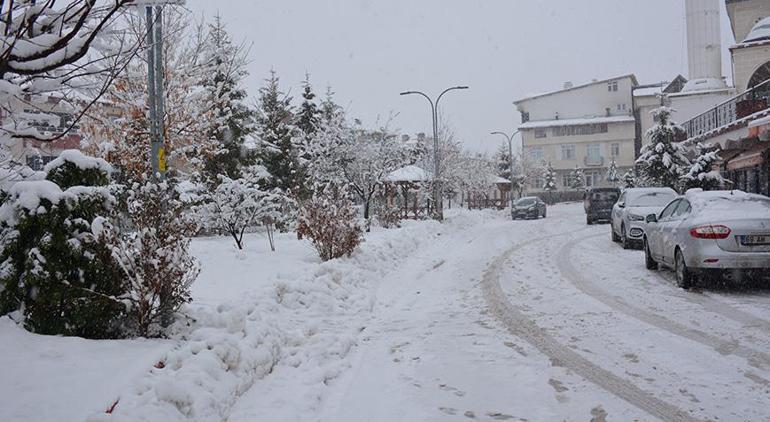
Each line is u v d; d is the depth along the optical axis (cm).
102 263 583
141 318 603
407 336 771
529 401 518
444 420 480
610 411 488
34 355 500
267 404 508
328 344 700
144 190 670
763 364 599
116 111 1376
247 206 1427
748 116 1827
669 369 593
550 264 1465
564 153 7769
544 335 750
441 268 1467
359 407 516
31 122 524
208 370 501
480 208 5362
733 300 933
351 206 1355
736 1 4062
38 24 421
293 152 2586
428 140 4534
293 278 995
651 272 1268
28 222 559
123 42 479
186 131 1409
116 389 438
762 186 1958
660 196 1864
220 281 1020
